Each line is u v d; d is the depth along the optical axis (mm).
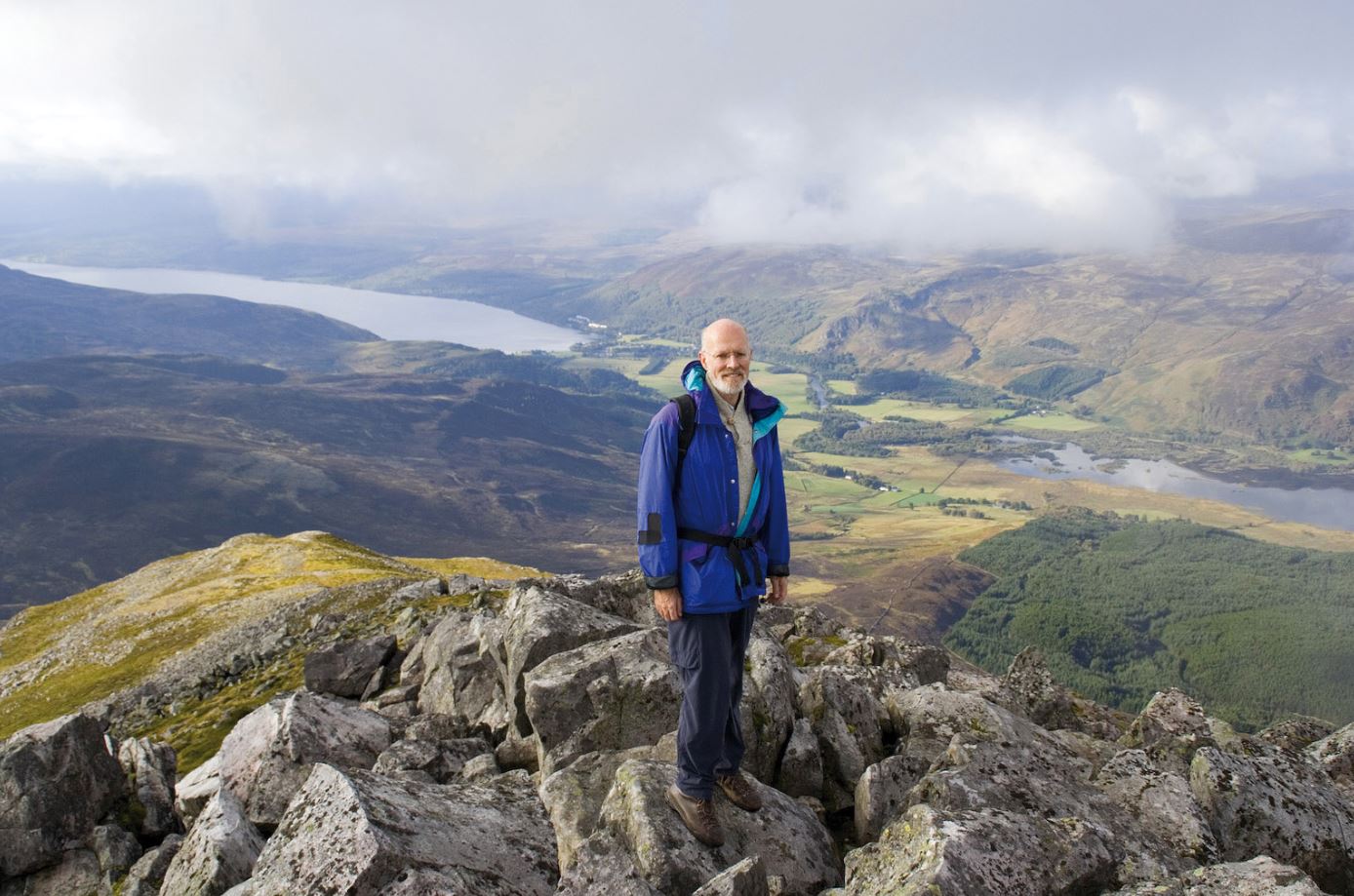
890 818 9570
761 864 7465
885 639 18000
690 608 8430
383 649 23188
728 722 9180
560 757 11352
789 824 9234
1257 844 8805
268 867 7945
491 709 15938
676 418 8383
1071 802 8703
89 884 13961
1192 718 12922
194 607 84125
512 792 10227
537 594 15211
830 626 21844
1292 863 8703
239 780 14078
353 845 7656
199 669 50344
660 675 11945
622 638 13031
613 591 18672
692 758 8539
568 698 11812
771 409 8820
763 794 9500
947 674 17625
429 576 63125
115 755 17297
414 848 7895
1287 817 8953
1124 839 8203
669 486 8461
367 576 92312
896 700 12750
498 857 8508
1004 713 12055
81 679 67562
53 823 14555
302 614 58000
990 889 6648
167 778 16531
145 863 13602
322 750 14266
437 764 13383
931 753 11000
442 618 23000
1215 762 9438
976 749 9688
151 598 96062
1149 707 13273
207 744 29141
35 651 82500
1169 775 9547
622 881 7598
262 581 92812
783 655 12422
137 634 77812
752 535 8750
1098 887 7238
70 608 98062
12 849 14195
